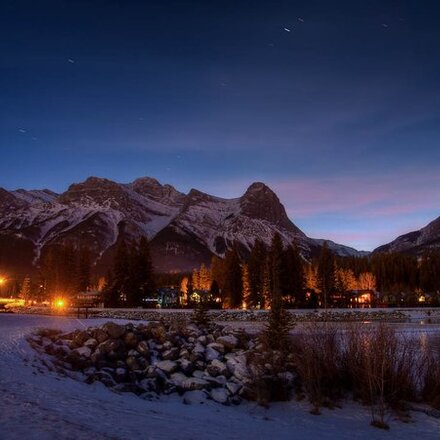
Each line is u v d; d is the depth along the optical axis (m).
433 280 155.50
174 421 16.45
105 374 22.83
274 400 24.08
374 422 20.62
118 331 28.58
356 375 24.09
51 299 111.62
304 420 21.06
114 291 103.25
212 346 29.97
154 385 23.61
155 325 31.64
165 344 29.42
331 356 25.06
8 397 14.10
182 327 33.06
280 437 16.81
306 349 24.92
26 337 27.73
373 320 80.25
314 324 30.38
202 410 20.84
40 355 24.23
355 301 124.38
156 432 13.25
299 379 25.56
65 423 11.89
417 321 79.12
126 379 23.81
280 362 26.48
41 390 16.42
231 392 24.00
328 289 115.94
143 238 105.12
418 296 136.62
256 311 87.62
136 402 19.69
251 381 24.80
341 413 22.25
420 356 26.30
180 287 164.25
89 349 26.92
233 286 111.50
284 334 28.77
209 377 25.48
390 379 23.34
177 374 25.59
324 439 17.58
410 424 20.75
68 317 50.56
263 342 28.88
